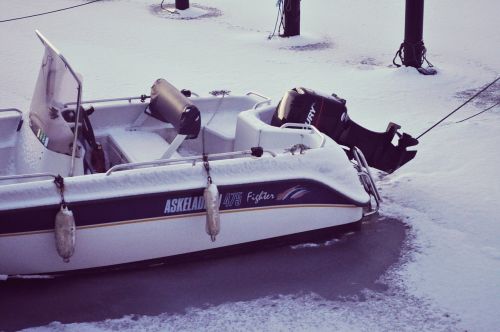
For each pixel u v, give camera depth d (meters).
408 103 9.09
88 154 5.23
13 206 4.27
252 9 16.08
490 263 4.97
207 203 4.57
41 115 5.20
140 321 4.24
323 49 12.34
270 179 4.87
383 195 6.11
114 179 4.50
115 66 10.70
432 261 5.02
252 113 5.80
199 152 6.20
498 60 11.51
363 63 11.38
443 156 6.92
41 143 5.02
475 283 4.71
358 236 5.40
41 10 15.23
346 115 5.81
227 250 5.02
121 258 4.68
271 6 16.45
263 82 9.96
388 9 15.95
